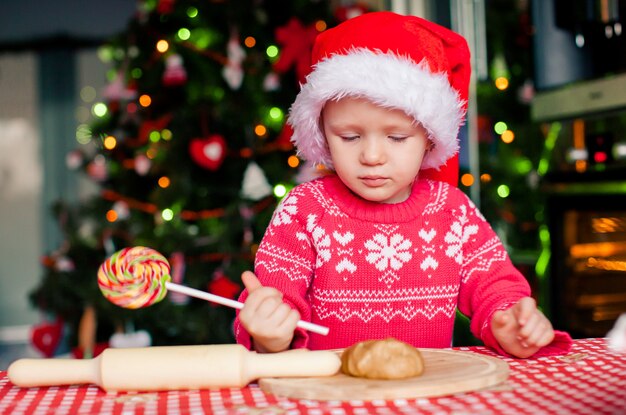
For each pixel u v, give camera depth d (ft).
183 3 9.35
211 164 8.73
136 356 2.45
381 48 3.37
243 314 2.70
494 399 2.24
